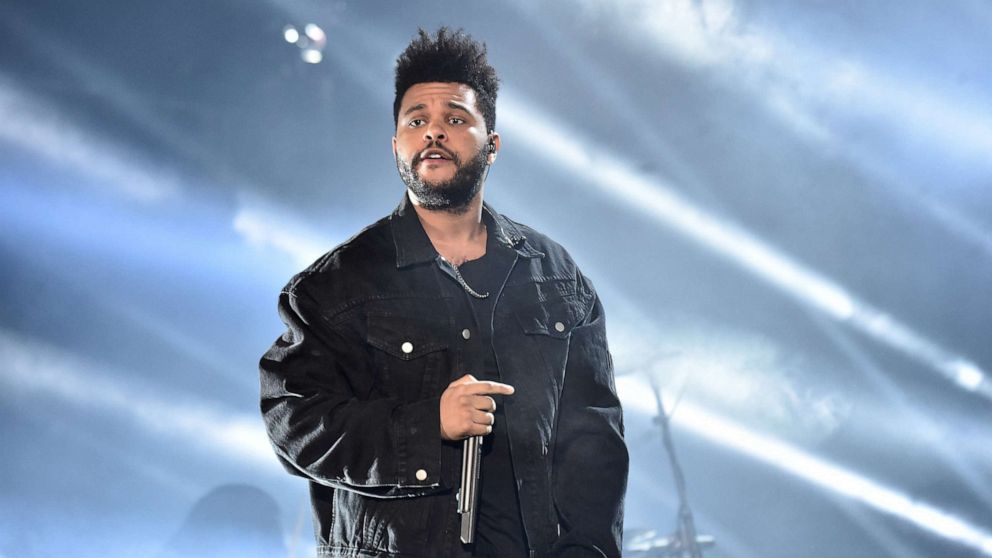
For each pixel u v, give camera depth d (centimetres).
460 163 860
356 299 810
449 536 757
